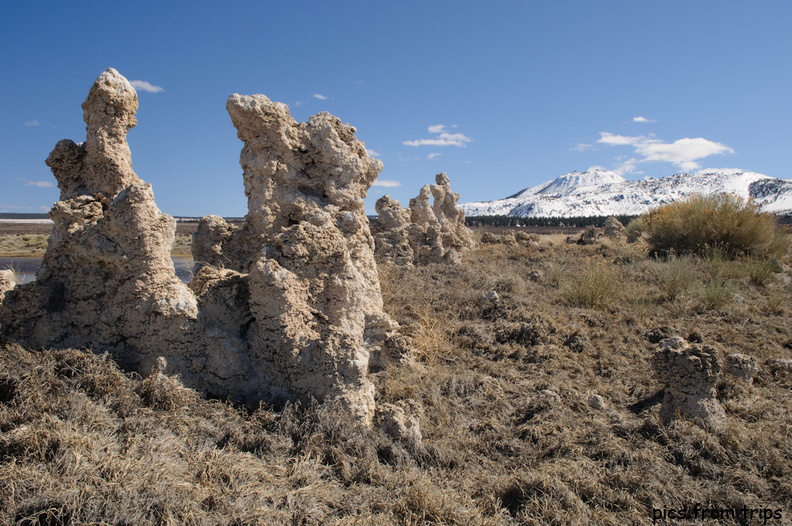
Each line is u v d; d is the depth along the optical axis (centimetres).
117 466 317
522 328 743
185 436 378
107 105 483
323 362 444
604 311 871
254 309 460
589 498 368
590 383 598
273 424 418
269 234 639
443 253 1299
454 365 653
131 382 414
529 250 1619
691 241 1468
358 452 396
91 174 491
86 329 459
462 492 371
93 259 455
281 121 627
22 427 332
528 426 476
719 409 474
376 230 1323
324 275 502
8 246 2594
